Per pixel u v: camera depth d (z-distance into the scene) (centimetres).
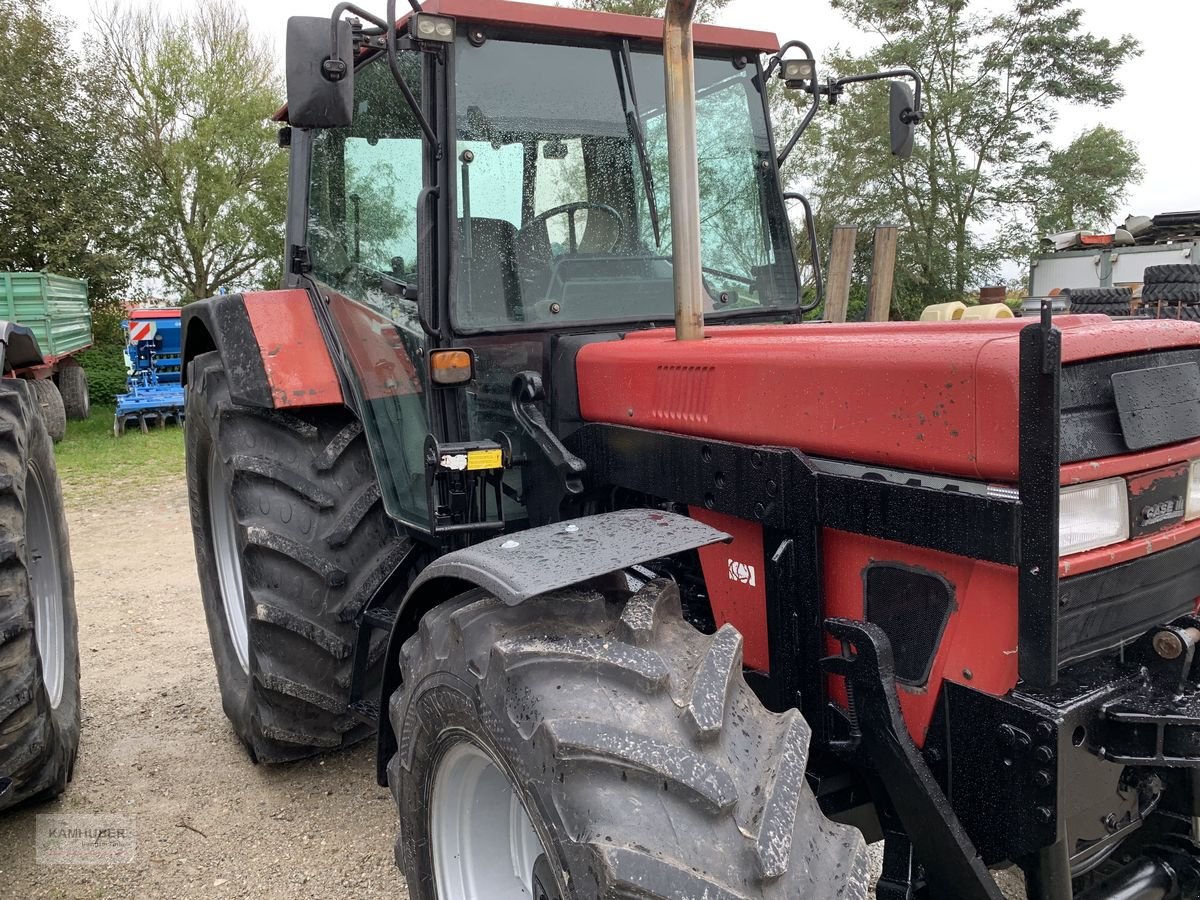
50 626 344
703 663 166
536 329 255
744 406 204
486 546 191
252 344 308
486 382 252
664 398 223
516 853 212
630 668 161
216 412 310
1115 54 1786
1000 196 1889
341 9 222
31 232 1917
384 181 285
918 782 173
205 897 272
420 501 276
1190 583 184
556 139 260
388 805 321
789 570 194
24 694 279
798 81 307
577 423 254
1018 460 154
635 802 148
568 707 158
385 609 296
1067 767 165
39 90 1877
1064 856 177
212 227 2209
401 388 278
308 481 299
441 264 246
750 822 149
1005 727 166
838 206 1822
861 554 188
